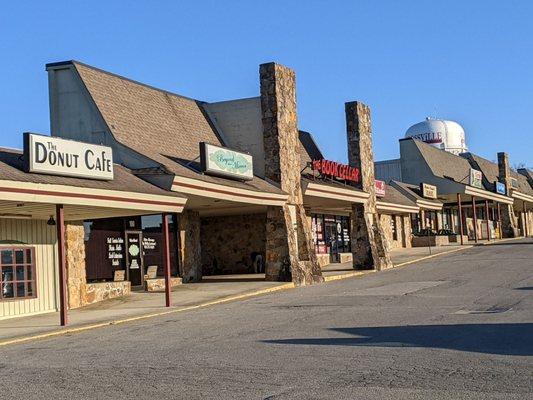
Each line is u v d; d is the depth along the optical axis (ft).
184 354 37.68
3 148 62.69
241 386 28.48
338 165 113.50
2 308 65.00
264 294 82.07
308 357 34.71
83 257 75.77
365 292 73.97
